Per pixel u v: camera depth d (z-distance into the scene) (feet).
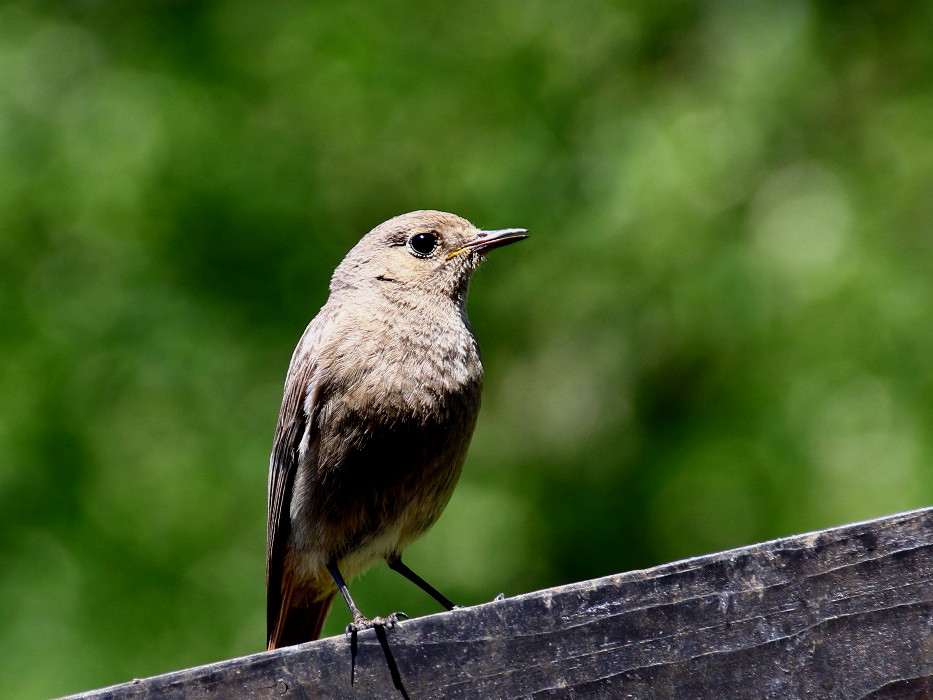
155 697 18.62
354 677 18.80
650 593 19.01
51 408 43.78
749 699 18.61
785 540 19.07
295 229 48.83
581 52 54.24
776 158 48.91
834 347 43.50
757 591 18.93
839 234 45.32
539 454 53.83
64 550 41.63
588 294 50.78
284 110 49.90
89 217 46.01
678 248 47.26
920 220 45.32
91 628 40.70
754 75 49.83
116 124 46.68
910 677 18.52
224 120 48.47
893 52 51.90
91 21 50.34
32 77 47.98
